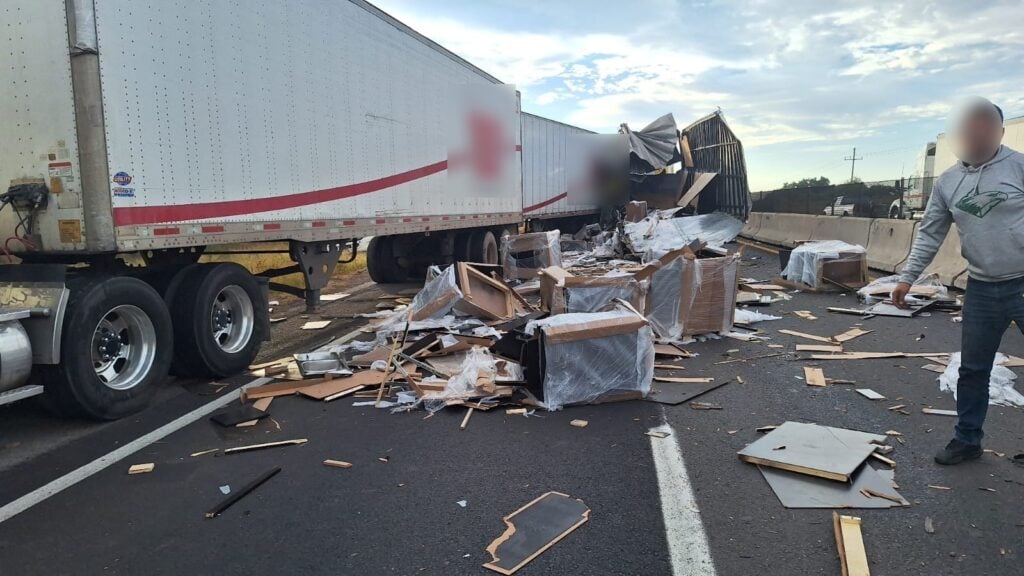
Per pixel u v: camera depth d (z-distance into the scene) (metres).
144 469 4.25
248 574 3.00
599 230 23.36
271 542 3.29
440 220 11.66
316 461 4.35
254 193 6.75
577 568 2.97
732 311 8.04
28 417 5.41
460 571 2.98
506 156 15.28
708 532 3.25
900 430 4.61
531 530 3.31
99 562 3.14
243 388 6.09
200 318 6.23
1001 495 3.53
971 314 3.79
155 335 5.71
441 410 5.36
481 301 8.53
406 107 10.20
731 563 2.97
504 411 5.31
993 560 2.92
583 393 5.38
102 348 5.33
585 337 5.29
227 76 6.33
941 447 4.25
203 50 6.02
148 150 5.44
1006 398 5.08
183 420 5.29
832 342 7.52
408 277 14.42
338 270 16.86
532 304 10.27
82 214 5.12
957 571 2.85
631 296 7.58
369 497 3.77
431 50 11.11
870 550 3.02
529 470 4.09
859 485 3.68
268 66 6.93
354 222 8.73
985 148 3.57
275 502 3.74
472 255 14.41
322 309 11.20
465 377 5.69
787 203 24.72
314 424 5.12
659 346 7.34
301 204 7.55
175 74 5.70
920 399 5.32
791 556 3.01
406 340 7.43
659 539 3.20
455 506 3.62
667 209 25.03
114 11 5.11
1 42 5.16
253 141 6.71
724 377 6.15
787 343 7.52
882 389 5.64
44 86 5.09
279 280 13.27
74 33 4.89
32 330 4.77
